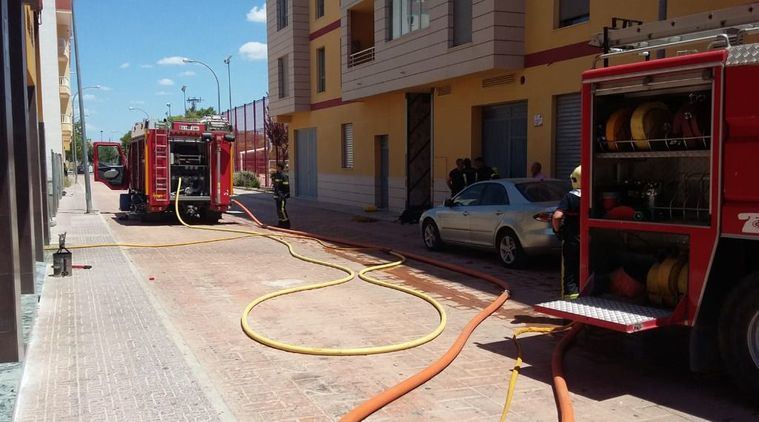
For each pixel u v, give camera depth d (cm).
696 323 534
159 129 1883
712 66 511
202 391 519
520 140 1605
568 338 648
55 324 723
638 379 566
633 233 607
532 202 1096
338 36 2639
